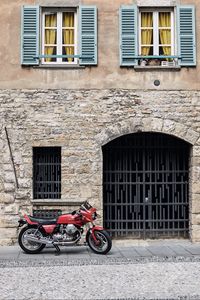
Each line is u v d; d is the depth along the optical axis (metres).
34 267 10.79
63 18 14.41
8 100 14.02
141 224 14.48
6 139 13.95
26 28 14.12
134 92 14.09
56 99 14.05
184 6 14.23
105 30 14.24
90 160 13.96
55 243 12.27
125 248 13.36
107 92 14.09
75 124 14.00
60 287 8.87
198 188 14.02
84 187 13.91
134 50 14.14
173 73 14.16
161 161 14.55
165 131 14.02
